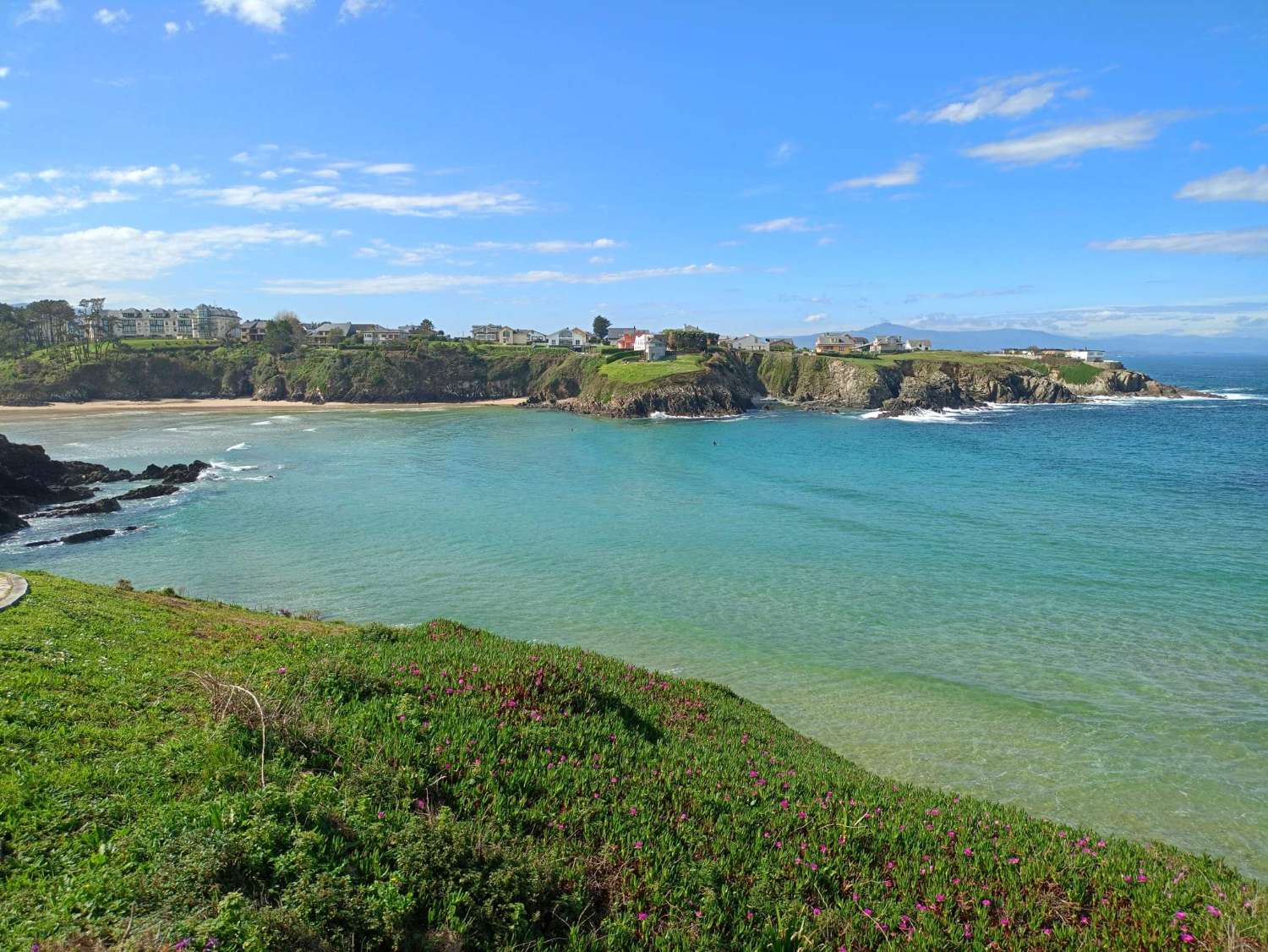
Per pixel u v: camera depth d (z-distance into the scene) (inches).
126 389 6825.8
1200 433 4153.5
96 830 377.4
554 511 2322.8
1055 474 2861.7
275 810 397.1
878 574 1621.6
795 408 6279.5
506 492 2635.3
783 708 996.6
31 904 320.8
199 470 3036.4
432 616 1378.0
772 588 1537.9
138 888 333.1
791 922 390.0
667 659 1170.0
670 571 1665.8
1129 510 2215.8
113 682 591.2
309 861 361.1
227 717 509.7
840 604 1432.1
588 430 4724.4
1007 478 2807.6
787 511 2287.2
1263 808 761.6
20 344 7431.1
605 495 2566.4
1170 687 1043.3
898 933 394.9
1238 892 440.8
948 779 816.9
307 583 1587.1
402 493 2620.6
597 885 403.5
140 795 417.7
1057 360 7593.5
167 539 1991.9
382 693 598.9
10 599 792.3
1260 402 6309.1
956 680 1082.7
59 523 2171.5
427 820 420.2
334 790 434.3
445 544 1918.1
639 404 5787.4
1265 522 2034.9
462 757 496.4
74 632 717.9
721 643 1241.4
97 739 479.5
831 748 880.3
